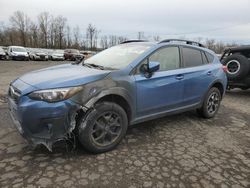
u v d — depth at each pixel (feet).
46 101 10.21
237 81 26.23
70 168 10.49
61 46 217.97
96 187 9.41
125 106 12.55
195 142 13.78
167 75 14.01
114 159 11.39
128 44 15.60
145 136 14.15
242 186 10.03
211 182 10.14
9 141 12.65
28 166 10.50
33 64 73.00
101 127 11.60
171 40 15.38
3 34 201.57
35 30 206.69
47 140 10.46
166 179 10.13
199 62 16.70
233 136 15.08
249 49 26.73
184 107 15.66
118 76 12.02
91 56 15.98
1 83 30.14
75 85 10.73
